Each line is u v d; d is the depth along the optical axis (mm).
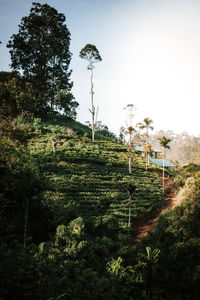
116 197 26172
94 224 18406
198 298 9977
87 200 23391
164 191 32875
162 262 12094
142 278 10820
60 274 8539
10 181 15875
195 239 13000
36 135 38719
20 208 14977
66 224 16516
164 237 15586
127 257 14656
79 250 12672
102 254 14289
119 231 19828
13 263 5473
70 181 26016
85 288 7371
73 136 45469
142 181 33688
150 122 40375
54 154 32000
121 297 8469
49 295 5723
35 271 5859
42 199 17969
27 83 42000
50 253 11125
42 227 15570
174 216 16844
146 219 24281
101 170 32406
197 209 16172
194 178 28266
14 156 20625
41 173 25219
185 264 11617
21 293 4812
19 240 12766
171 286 10672
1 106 35469
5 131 29703
